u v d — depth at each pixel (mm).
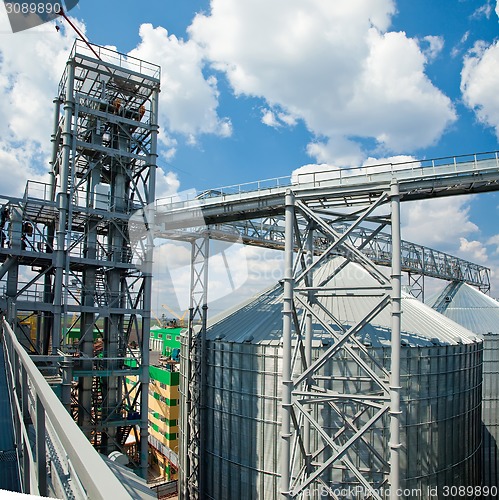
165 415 52188
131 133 30578
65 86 27891
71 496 2887
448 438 24344
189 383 30531
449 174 21000
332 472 21906
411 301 31234
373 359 16219
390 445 15250
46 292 28531
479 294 52031
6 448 6961
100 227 29672
